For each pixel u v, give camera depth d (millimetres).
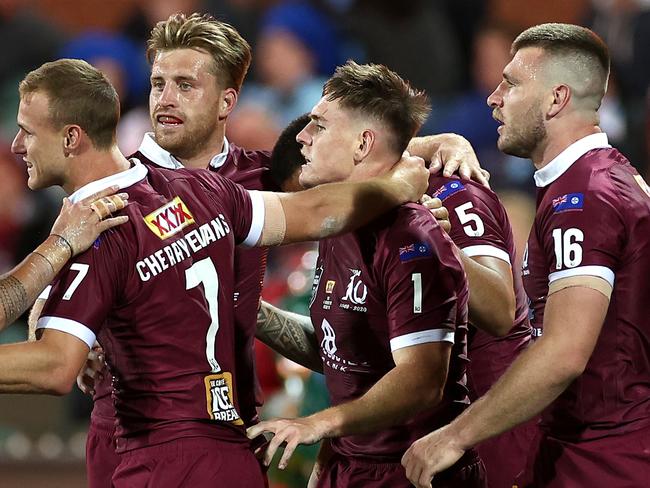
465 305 14945
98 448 17094
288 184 16812
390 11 38969
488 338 17031
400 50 38750
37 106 13492
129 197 13562
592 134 14703
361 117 15109
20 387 12695
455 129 35281
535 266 14773
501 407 13688
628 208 13969
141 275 13289
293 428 13555
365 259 14836
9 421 28234
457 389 15242
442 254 14609
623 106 38125
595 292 13719
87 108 13523
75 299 12992
